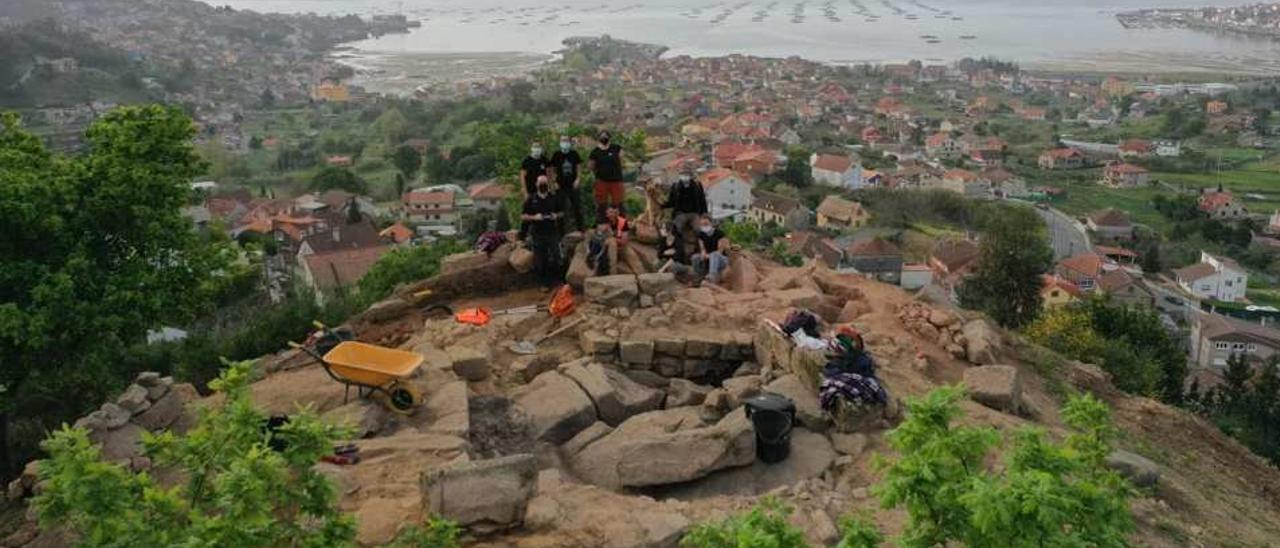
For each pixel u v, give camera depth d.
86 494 6.29
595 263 16.75
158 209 21.05
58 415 21.73
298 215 66.69
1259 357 49.38
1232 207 83.62
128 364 24.44
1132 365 23.59
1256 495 13.73
